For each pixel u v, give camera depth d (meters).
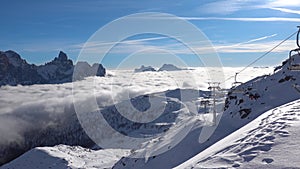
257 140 12.12
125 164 51.47
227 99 52.66
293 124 13.30
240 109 43.91
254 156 10.49
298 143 10.71
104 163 100.00
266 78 52.28
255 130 13.91
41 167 110.56
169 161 37.12
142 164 43.16
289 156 9.81
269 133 12.64
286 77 47.47
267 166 9.42
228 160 10.81
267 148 10.98
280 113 16.78
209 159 11.66
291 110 17.20
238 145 12.27
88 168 94.56
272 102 42.28
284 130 12.54
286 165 9.21
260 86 49.53
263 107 41.28
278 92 44.34
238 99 47.94
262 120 16.17
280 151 10.40
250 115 40.66
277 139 11.62
